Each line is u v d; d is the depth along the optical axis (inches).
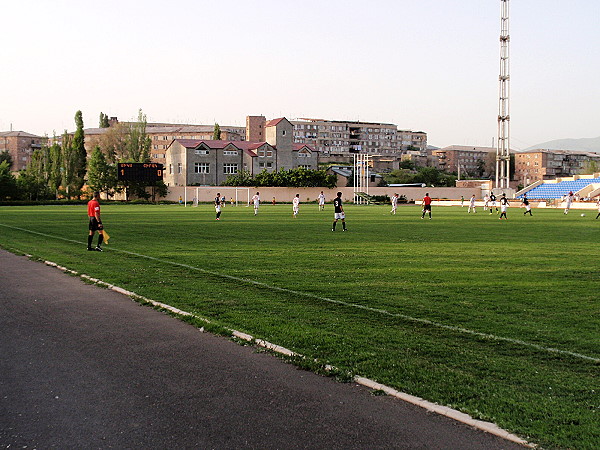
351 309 380.2
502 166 3789.4
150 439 184.9
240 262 630.5
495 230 1195.9
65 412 206.1
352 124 7386.8
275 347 282.7
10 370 252.5
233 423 196.5
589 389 227.6
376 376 240.8
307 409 208.2
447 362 262.1
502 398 216.4
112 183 3636.8
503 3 3543.3
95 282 482.9
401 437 185.9
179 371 250.4
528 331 322.7
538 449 177.2
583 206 2763.3
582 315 365.4
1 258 659.4
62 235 997.2
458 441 183.0
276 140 4291.3
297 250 766.5
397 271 565.3
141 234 1035.9
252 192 3656.5
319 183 3858.3
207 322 331.6
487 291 452.4
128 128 4517.7
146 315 360.5
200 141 4089.6
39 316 357.7
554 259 671.8
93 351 281.1
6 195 3196.4
